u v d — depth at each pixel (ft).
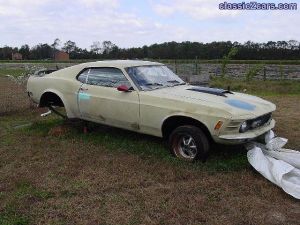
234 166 18.26
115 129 24.82
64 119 27.63
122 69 21.13
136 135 23.41
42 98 25.12
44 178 17.19
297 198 14.80
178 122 19.60
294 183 15.81
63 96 23.61
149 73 21.76
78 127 25.32
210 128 17.76
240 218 13.43
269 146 18.76
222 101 18.57
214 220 13.30
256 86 59.11
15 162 19.39
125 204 14.51
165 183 16.56
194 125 18.93
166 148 20.85
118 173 17.54
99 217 13.58
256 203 14.53
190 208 14.14
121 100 20.63
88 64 23.00
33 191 15.74
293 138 23.47
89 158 19.69
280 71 85.76
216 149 20.54
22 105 34.04
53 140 23.07
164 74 22.62
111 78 21.58
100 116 21.98
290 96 45.11
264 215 13.66
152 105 19.44
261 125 18.99
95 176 17.19
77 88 22.82
